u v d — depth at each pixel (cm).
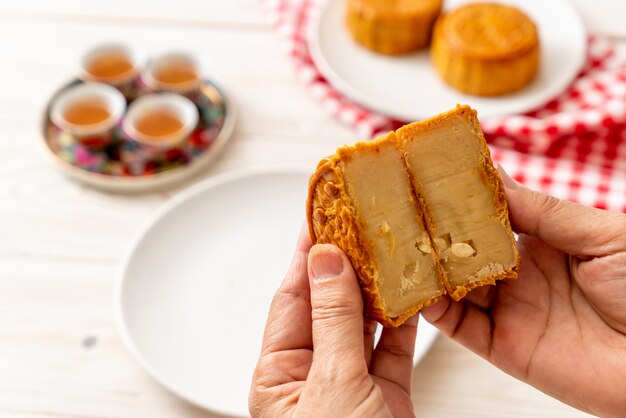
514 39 69
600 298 51
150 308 61
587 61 73
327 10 77
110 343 60
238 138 70
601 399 51
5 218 66
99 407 57
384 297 48
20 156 70
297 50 74
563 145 68
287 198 66
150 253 63
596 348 52
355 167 47
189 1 79
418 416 56
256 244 65
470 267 49
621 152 67
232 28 77
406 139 48
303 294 51
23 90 73
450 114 48
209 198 65
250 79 74
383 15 72
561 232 51
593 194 63
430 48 75
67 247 64
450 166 48
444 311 53
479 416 56
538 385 53
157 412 57
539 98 70
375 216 47
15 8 79
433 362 58
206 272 63
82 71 72
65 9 79
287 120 71
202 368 59
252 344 60
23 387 58
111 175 67
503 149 68
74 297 62
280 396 48
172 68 73
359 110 71
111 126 68
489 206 49
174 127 69
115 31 77
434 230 48
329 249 47
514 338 53
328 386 45
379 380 52
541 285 53
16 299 62
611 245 50
